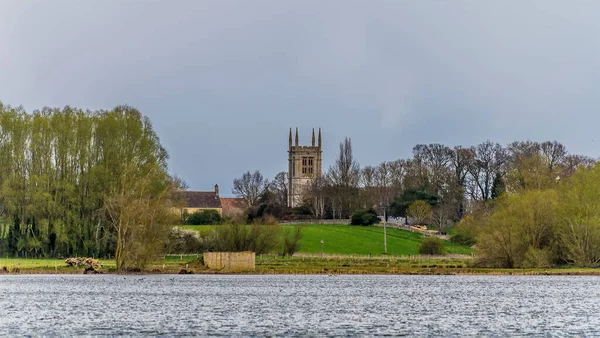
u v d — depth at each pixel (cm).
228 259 19200
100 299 13038
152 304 12450
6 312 11381
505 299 13600
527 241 18862
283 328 10200
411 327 10375
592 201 18500
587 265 18525
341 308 12238
